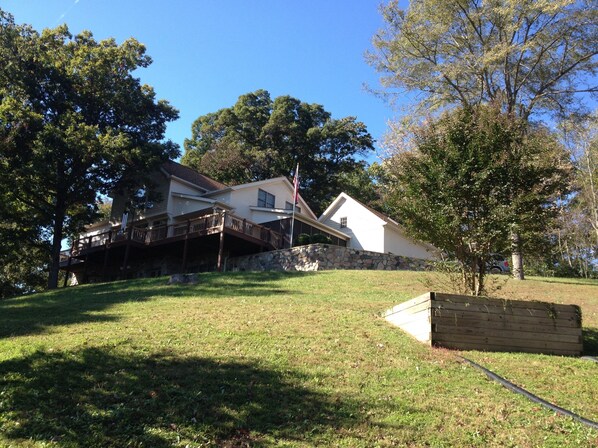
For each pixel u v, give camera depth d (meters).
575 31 19.58
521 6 18.55
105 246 25.83
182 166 31.97
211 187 30.27
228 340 7.71
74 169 24.77
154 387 5.62
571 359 7.18
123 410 5.00
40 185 24.48
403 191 9.23
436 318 7.59
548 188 8.33
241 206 28.12
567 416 5.15
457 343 7.52
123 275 23.91
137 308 11.23
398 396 5.59
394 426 4.87
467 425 4.93
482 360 6.88
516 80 20.75
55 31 26.34
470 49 20.86
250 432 4.69
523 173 8.20
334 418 4.99
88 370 6.16
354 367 6.52
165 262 26.34
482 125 8.50
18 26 25.17
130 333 8.26
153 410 5.05
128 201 26.98
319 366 6.51
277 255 21.69
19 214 25.53
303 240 24.17
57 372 6.05
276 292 13.28
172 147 27.23
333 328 8.57
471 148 8.34
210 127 49.94
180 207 27.55
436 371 6.41
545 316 7.83
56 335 8.44
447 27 20.30
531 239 8.13
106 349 7.11
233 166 43.19
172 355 6.84
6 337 8.62
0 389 5.53
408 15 20.58
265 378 5.99
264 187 29.88
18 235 25.25
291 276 16.88
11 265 32.22
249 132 48.12
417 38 20.92
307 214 33.12
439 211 8.24
